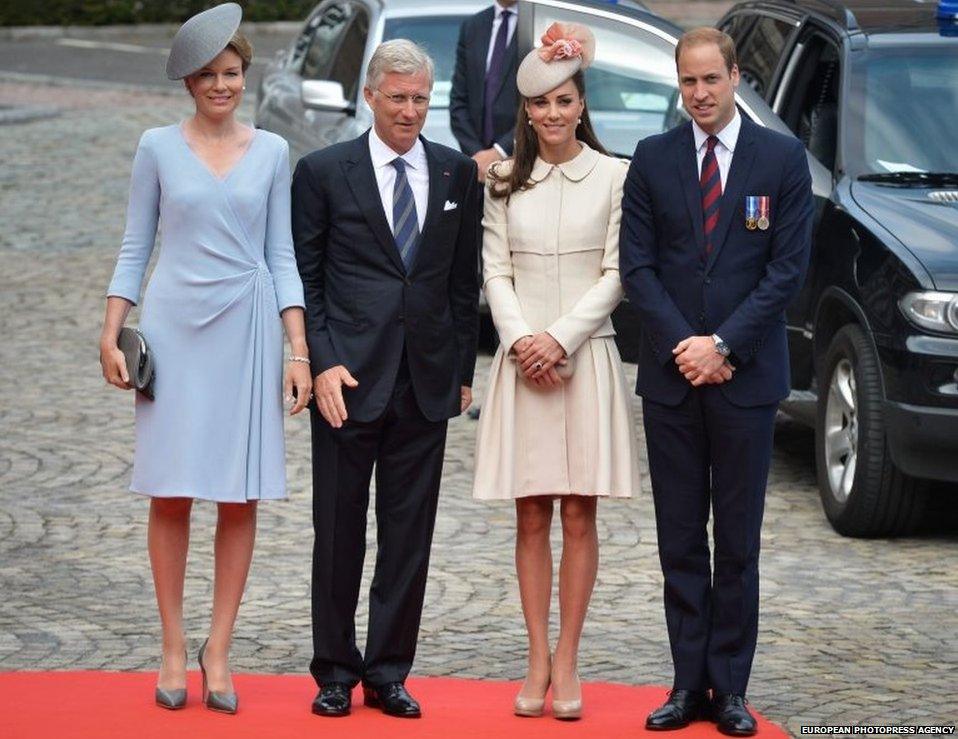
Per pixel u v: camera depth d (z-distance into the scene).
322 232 21.80
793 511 32.94
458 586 28.14
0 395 40.53
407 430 21.75
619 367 22.19
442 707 22.22
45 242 56.16
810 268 32.59
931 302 29.38
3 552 29.61
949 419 29.14
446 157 21.75
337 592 21.81
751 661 21.73
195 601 27.25
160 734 20.69
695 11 110.00
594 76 36.91
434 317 21.69
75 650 24.77
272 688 22.94
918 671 24.28
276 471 21.75
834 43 35.25
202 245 21.45
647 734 21.22
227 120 21.64
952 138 33.41
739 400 21.28
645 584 28.39
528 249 22.02
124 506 32.44
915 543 31.00
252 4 109.12
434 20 43.31
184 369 21.53
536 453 21.94
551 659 22.59
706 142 21.48
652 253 21.56
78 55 98.81
